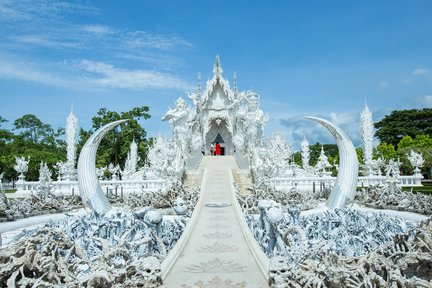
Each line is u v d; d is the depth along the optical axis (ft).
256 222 63.67
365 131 161.27
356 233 55.72
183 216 66.39
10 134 246.06
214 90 182.29
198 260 44.29
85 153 82.38
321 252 36.76
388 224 59.57
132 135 237.86
